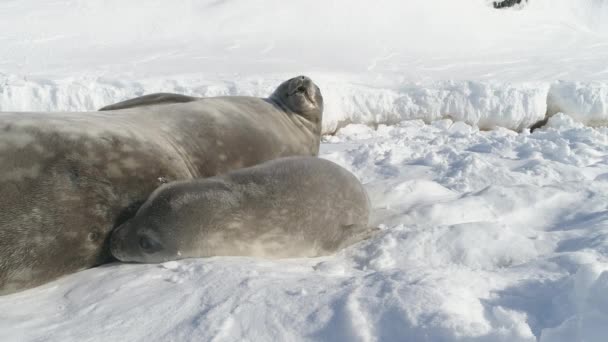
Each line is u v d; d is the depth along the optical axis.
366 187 5.11
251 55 10.82
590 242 3.48
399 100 9.21
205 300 2.70
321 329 2.39
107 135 3.61
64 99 7.96
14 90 7.76
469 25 14.54
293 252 3.60
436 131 8.52
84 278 3.24
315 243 3.67
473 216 4.29
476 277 2.88
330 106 8.80
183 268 3.14
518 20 15.71
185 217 3.33
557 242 3.62
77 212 3.32
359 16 13.75
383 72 10.29
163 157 3.83
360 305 2.53
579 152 6.38
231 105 5.07
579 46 14.10
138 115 4.30
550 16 16.61
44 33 11.08
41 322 2.60
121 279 3.09
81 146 3.44
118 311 2.66
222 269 3.08
